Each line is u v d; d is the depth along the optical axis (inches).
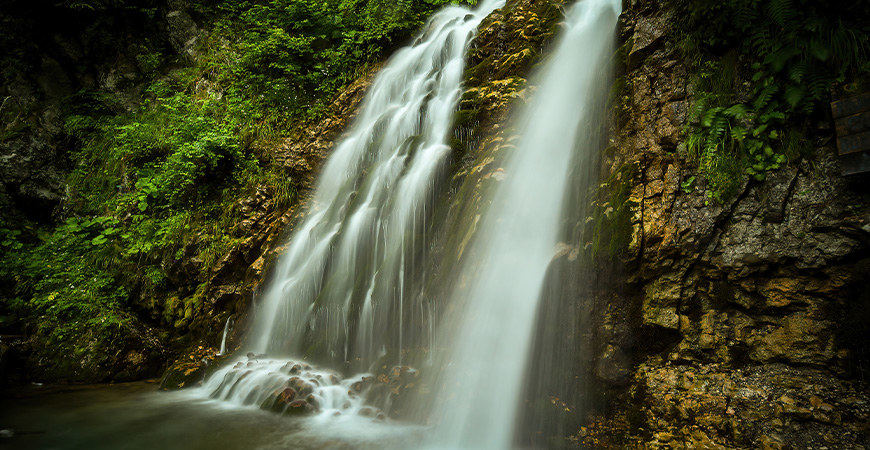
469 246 194.5
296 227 303.1
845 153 125.9
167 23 458.6
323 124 356.5
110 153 391.9
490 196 201.8
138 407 194.9
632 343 154.4
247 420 174.7
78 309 279.4
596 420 146.6
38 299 289.4
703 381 139.1
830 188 130.4
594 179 177.0
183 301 296.7
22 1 419.5
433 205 231.0
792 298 134.7
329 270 253.8
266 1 469.7
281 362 224.8
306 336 240.4
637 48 183.0
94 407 195.3
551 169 194.1
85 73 442.9
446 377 174.2
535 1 298.7
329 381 195.9
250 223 305.9
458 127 248.2
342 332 224.1
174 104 391.9
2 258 335.9
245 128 359.3
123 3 448.1
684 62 168.2
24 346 261.6
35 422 177.9
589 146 185.8
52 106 422.6
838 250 127.2
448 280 194.2
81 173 393.4
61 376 245.6
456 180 231.5
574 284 163.8
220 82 405.4
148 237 319.9
